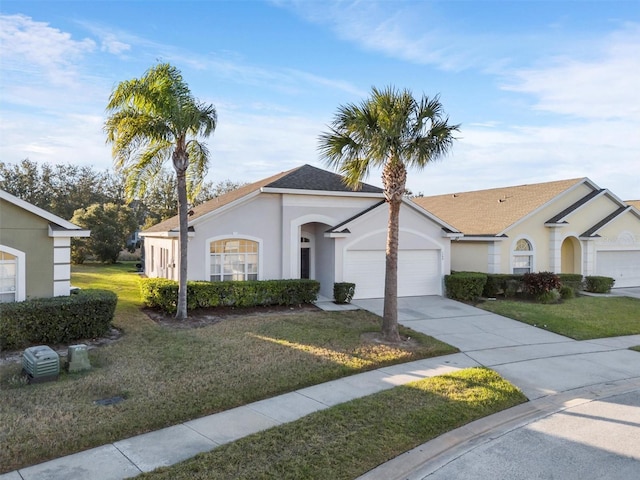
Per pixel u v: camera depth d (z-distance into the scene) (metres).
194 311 15.34
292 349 10.80
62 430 6.32
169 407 7.23
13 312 10.33
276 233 18.08
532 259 22.81
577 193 24.14
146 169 14.45
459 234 20.05
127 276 25.78
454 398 8.02
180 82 13.14
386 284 12.28
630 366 10.80
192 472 5.30
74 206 47.41
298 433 6.43
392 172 12.09
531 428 7.17
